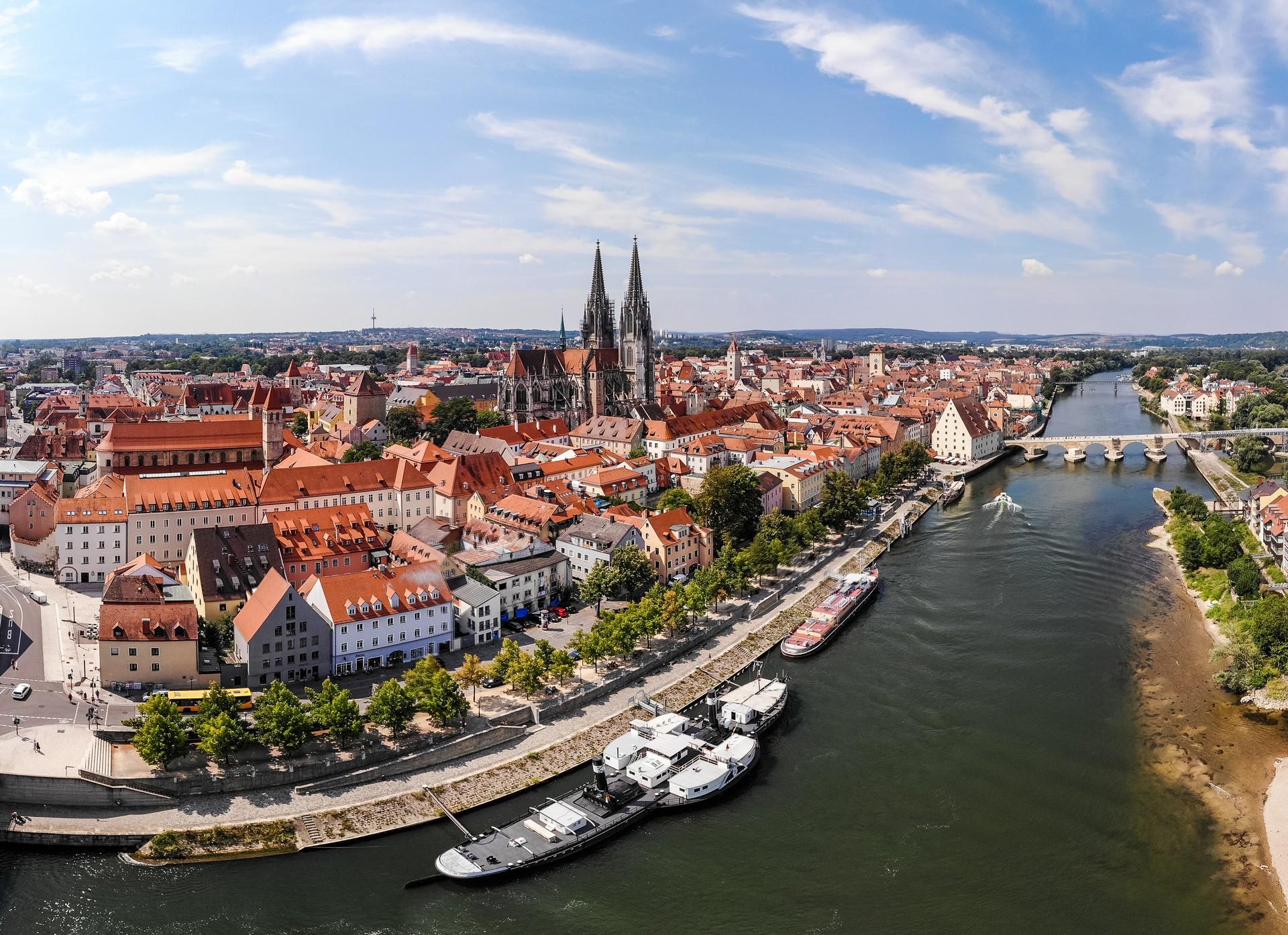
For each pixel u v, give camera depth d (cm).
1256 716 15800
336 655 16038
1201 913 11044
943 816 12975
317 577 16638
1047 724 15575
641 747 14300
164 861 11669
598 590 19188
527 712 15088
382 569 17038
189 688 15038
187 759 13062
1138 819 12912
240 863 11731
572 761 14238
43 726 13475
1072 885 11569
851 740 15038
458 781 13450
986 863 11981
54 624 17375
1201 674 17500
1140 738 15112
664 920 10925
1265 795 13438
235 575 17662
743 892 11425
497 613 18038
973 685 17050
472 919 10875
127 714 14025
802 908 11156
